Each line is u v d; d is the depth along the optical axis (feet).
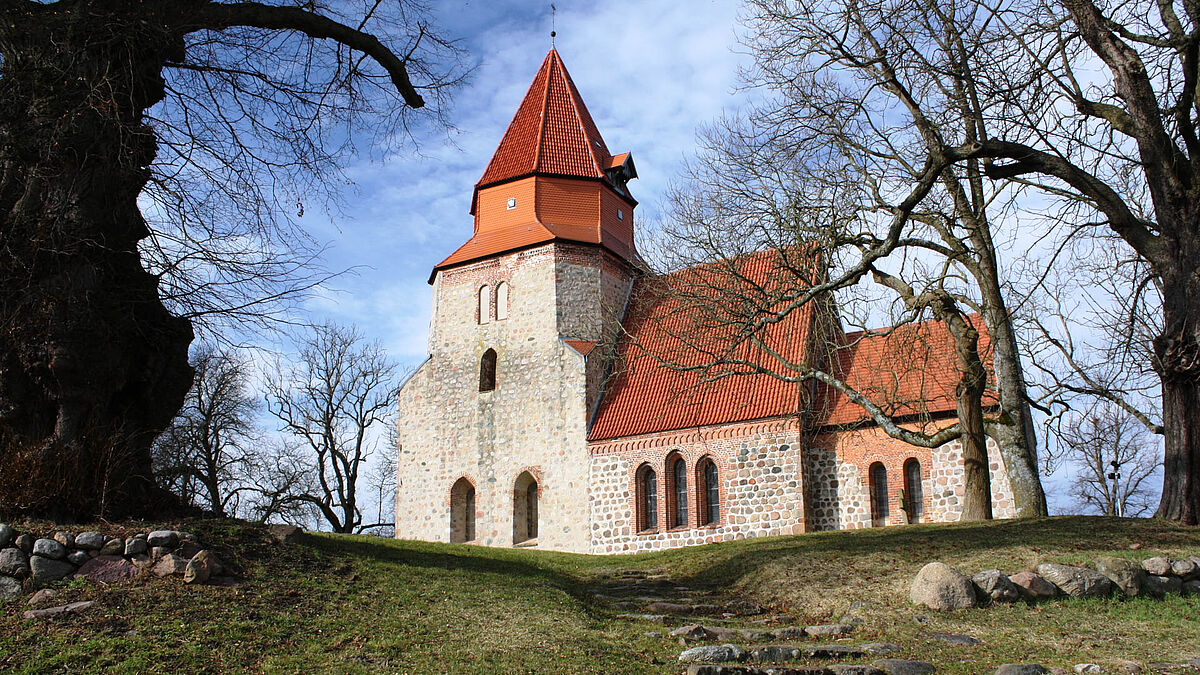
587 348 113.50
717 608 50.29
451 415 118.83
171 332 49.70
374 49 54.95
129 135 43.04
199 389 133.18
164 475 54.54
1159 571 45.75
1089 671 33.40
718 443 100.17
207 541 44.47
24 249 42.78
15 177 44.39
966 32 61.41
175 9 46.65
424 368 122.62
